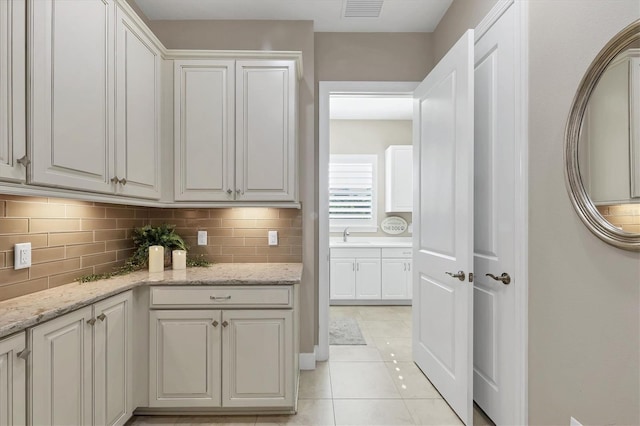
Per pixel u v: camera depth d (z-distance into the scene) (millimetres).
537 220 1514
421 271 2520
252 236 2615
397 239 4945
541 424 1490
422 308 2520
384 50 2830
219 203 2291
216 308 1940
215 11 2533
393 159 4730
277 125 2281
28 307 1315
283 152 2285
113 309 1685
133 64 1914
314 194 2812
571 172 1275
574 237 1298
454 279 1992
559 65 1370
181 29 2633
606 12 1144
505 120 1748
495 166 1850
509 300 1718
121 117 1802
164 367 1928
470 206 1832
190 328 1930
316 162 2822
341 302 4492
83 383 1457
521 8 1586
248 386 1944
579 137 1251
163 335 1927
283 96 2283
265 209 2619
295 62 2297
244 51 2262
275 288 1952
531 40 1538
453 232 2020
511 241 1699
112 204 2195
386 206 4910
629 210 1057
